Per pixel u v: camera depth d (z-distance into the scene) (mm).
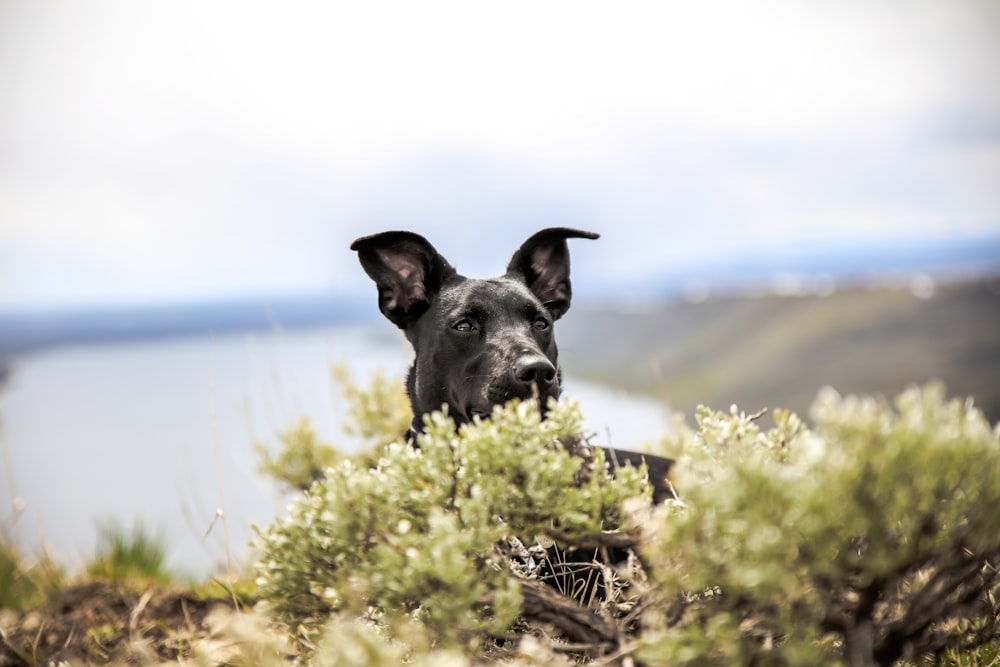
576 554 3932
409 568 2596
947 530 2490
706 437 3041
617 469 2891
